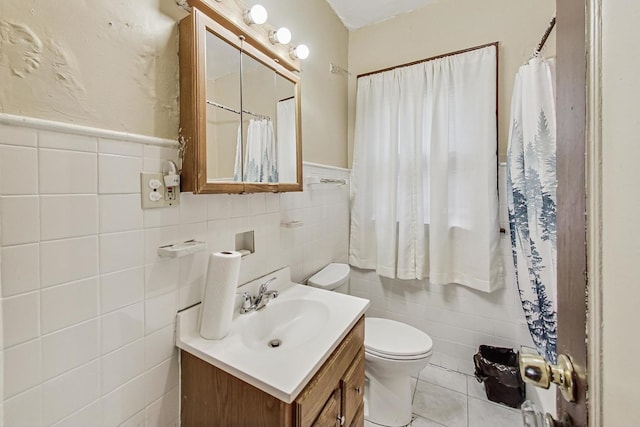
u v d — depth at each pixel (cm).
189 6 83
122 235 73
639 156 29
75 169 64
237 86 101
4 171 54
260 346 101
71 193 63
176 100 86
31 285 57
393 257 196
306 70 161
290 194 145
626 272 30
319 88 176
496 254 169
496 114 166
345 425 98
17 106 55
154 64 80
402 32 198
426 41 190
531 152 132
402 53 199
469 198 174
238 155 102
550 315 122
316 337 91
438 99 180
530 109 132
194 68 83
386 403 143
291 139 130
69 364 63
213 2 88
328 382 86
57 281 61
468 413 150
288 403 68
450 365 189
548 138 124
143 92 77
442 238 179
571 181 40
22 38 56
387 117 199
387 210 198
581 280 36
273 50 117
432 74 183
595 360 33
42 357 59
